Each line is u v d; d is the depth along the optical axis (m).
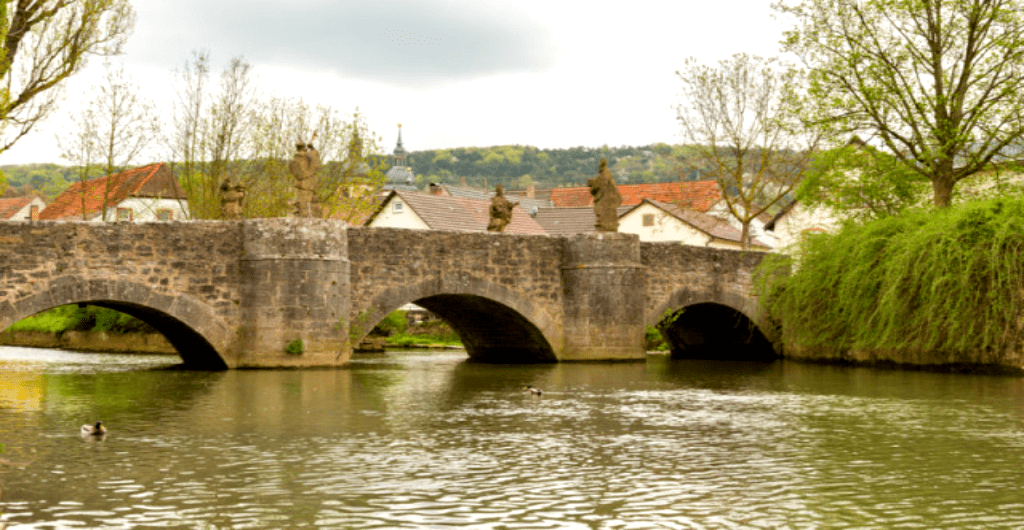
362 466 13.84
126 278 26.05
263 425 17.59
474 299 33.62
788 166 48.38
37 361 36.50
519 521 10.94
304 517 11.05
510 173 170.88
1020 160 35.47
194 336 28.47
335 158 45.34
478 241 32.31
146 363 34.84
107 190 42.84
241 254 28.08
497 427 17.59
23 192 88.44
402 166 119.19
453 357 39.78
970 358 29.95
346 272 28.92
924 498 12.09
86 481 12.76
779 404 21.44
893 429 17.59
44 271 24.66
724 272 38.75
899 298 30.41
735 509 11.49
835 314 34.47
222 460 14.21
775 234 62.88
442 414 19.30
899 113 35.72
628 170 171.50
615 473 13.47
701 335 43.56
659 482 12.91
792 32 37.09
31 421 17.89
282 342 27.88
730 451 15.22
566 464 14.08
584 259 34.25
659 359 39.81
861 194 38.28
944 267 28.94
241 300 28.03
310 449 15.16
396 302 30.36
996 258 28.44
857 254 32.44
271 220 27.94
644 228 74.88
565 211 74.75
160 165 64.81
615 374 29.48
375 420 18.36
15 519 10.87
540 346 34.91
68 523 10.73
